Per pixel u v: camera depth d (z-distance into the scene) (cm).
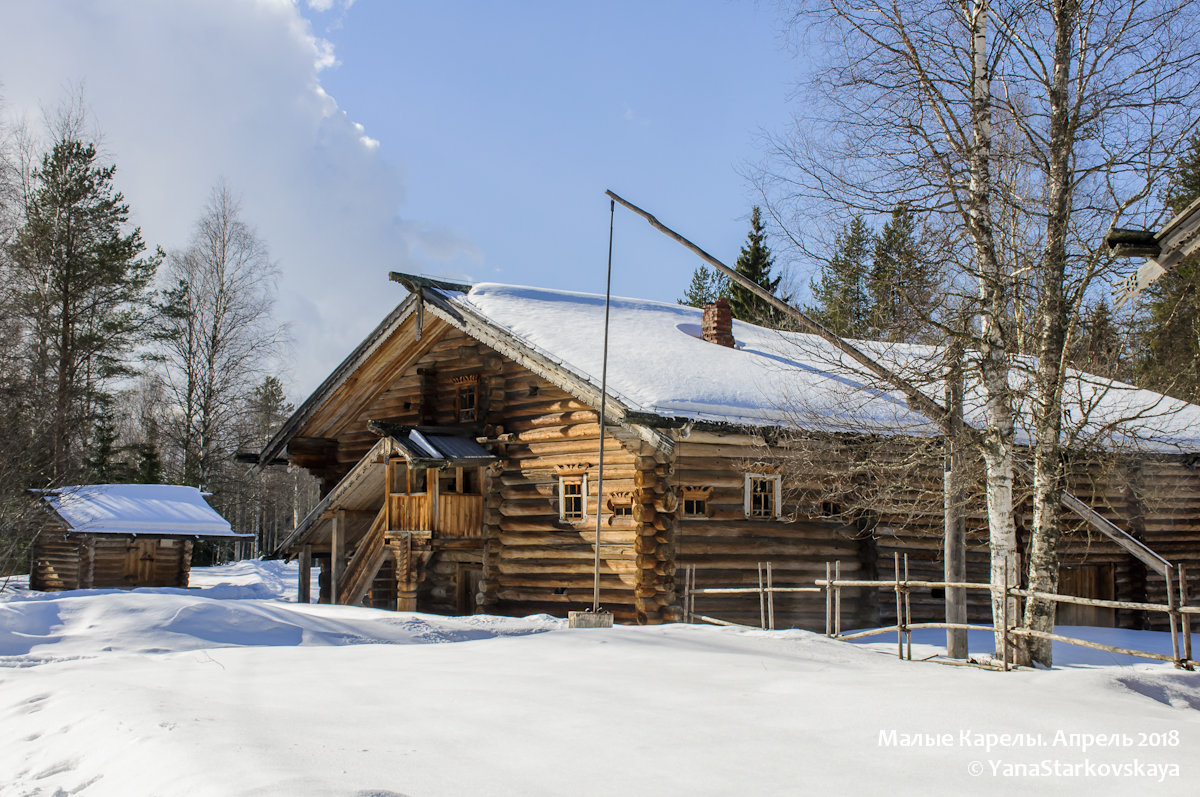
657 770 488
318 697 712
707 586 1673
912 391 1126
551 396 1908
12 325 2648
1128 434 1129
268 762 491
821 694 713
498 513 1961
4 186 2773
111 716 627
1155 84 1064
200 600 1338
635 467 1688
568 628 1307
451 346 2192
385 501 2073
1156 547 1916
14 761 587
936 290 1140
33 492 2498
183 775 471
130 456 4609
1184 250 926
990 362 1095
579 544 1808
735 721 612
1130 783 463
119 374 3750
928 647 1366
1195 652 1441
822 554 1764
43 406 2688
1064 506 1739
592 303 2217
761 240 5041
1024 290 1130
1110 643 1562
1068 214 1098
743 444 1719
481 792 445
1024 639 1069
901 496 1451
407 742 550
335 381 2303
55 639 1170
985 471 1210
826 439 1485
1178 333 1172
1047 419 1084
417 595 2164
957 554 1170
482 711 652
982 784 462
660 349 1916
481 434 2058
